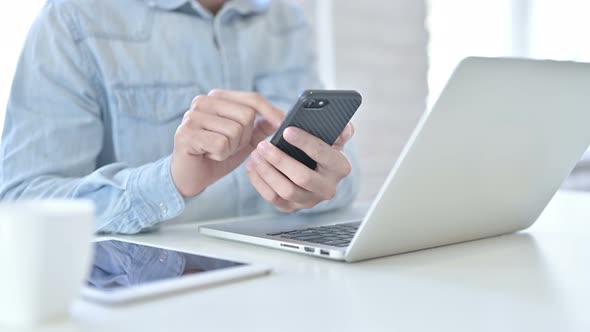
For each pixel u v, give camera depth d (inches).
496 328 18.6
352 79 103.3
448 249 31.3
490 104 26.4
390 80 109.7
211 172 40.1
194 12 58.6
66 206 19.3
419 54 114.6
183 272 24.2
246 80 61.0
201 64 58.1
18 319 18.2
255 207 58.6
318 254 28.5
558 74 28.2
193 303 20.9
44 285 18.1
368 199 106.3
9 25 66.8
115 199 38.6
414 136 24.6
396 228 27.5
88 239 19.0
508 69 25.6
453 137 26.2
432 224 29.4
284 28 65.4
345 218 41.4
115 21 54.1
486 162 29.1
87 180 39.6
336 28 100.2
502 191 31.8
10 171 46.2
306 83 65.4
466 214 30.9
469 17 124.2
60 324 18.6
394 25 109.3
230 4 59.6
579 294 22.5
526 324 19.0
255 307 20.6
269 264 27.6
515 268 26.9
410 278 24.9
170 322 18.9
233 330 18.2
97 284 22.1
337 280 24.4
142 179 38.0
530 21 131.1
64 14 51.4
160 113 55.3
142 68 54.5
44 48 49.8
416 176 26.0
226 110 37.9
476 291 22.9
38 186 43.6
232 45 60.2
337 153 36.1
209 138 36.8
